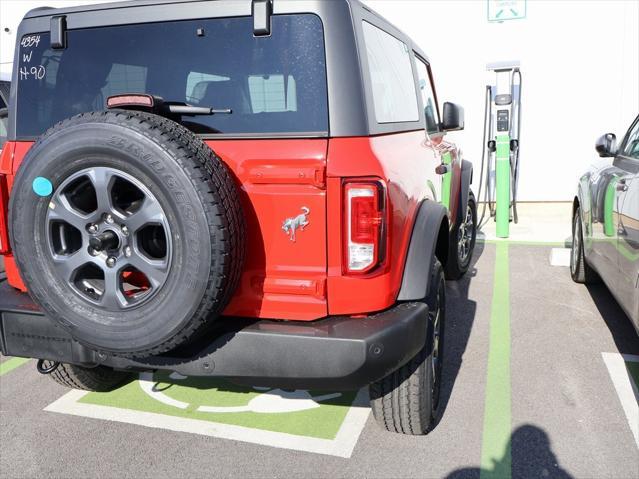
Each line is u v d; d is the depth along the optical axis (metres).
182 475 2.85
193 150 2.25
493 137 9.51
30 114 2.94
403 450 3.01
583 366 3.91
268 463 2.93
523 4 9.00
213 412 3.43
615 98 8.99
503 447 3.01
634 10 8.69
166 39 2.68
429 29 9.40
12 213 2.42
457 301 5.29
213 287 2.23
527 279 5.91
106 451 3.06
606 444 3.02
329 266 2.43
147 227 2.37
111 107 2.53
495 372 3.85
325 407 3.47
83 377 3.48
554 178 9.45
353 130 2.42
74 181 2.33
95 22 2.78
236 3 2.57
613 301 5.18
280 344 2.38
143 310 2.30
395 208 2.54
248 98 2.54
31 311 2.68
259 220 2.45
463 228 5.64
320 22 2.47
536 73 9.16
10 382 3.88
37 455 3.03
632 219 3.49
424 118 3.94
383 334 2.38
